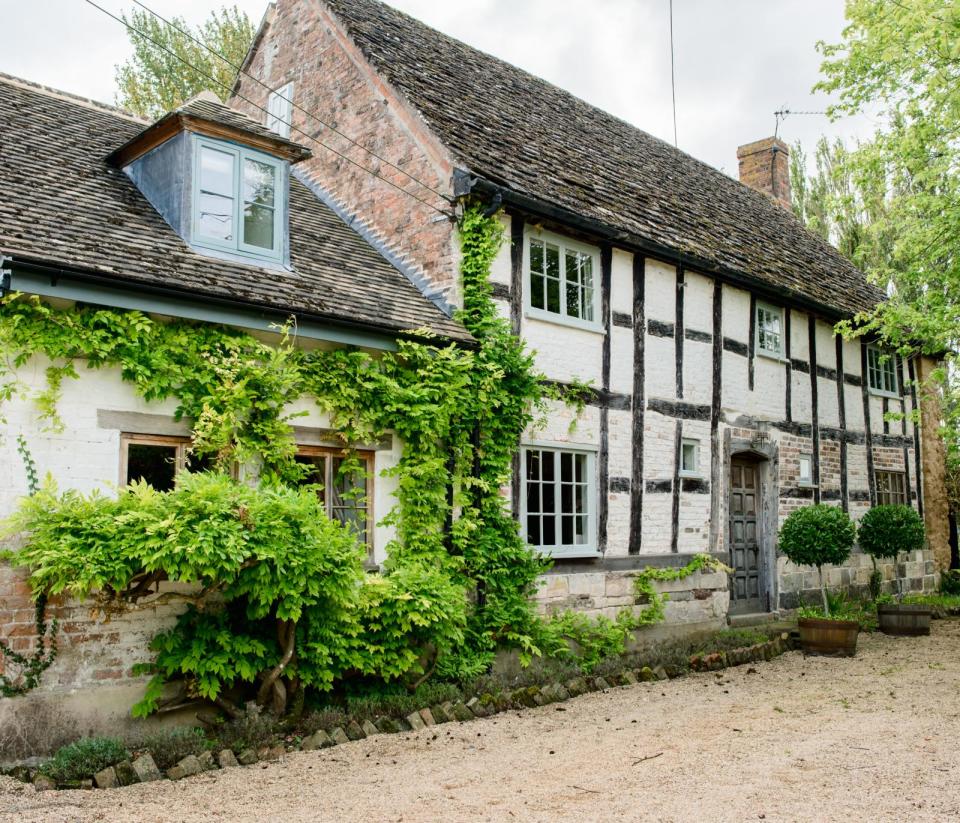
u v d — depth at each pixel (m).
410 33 13.36
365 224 11.15
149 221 8.25
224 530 6.23
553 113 14.12
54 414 6.62
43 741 6.36
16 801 5.36
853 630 11.12
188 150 8.32
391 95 10.85
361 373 8.52
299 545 6.64
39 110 9.91
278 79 13.15
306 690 7.61
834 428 15.43
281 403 7.78
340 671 7.53
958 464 19.75
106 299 6.80
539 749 6.64
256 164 8.86
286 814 5.16
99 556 5.94
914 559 17.41
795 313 14.74
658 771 5.95
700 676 9.87
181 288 7.12
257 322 7.70
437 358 9.01
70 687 6.52
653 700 8.53
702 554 12.12
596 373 10.94
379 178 10.95
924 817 4.93
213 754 6.25
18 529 6.10
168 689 6.96
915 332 12.81
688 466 12.31
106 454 6.89
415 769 6.13
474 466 9.41
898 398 17.44
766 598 13.69
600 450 10.88
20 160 8.30
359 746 6.79
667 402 11.88
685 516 12.01
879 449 16.64
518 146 11.45
